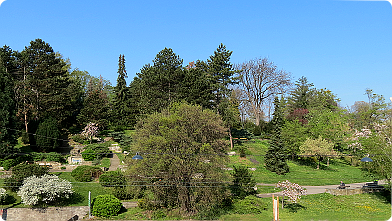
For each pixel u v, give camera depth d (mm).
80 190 35344
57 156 43812
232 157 54562
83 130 56719
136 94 70312
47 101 50750
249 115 88125
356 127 76188
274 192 40312
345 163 61406
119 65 78938
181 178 30953
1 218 29859
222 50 62188
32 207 30812
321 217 31578
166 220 29859
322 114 65188
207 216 30828
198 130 31656
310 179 46969
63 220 31203
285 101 89250
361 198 39562
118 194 35344
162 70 56656
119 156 50375
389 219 31453
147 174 31109
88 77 87938
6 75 43094
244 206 33250
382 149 37906
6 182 32875
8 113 40469
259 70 73125
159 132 33375
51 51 54812
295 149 58188
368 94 72750
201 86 53781
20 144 47562
